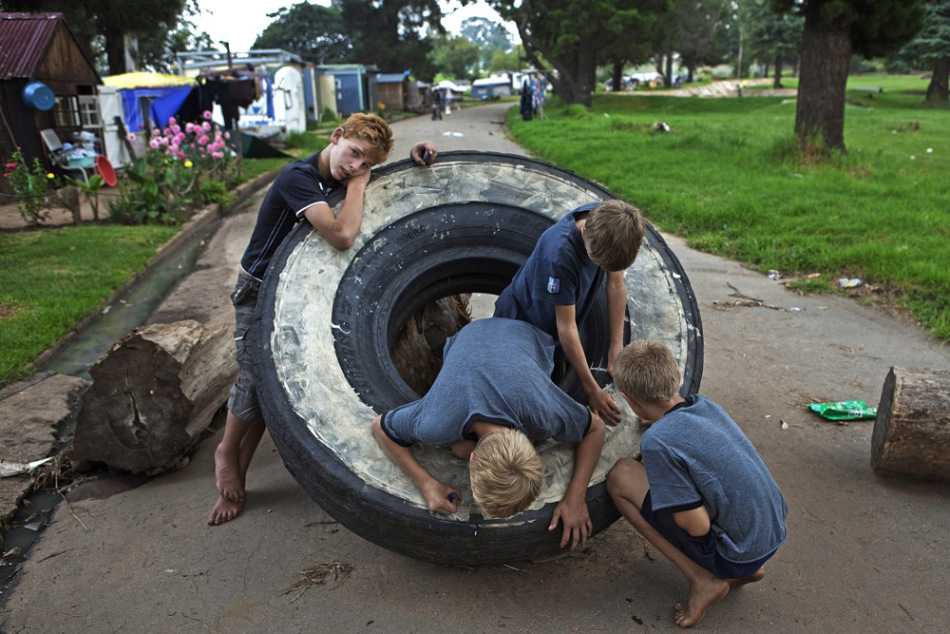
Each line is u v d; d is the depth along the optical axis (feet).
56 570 9.86
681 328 10.91
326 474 8.78
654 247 11.53
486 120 113.80
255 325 9.78
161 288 24.54
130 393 11.78
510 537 8.70
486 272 12.03
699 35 223.30
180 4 77.30
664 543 8.70
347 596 9.25
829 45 41.52
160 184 34.65
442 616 8.88
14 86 41.91
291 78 90.27
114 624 8.81
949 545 10.21
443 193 11.63
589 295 9.75
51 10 64.75
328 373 9.75
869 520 10.81
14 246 27.37
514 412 8.10
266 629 8.70
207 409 13.01
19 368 16.14
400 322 11.85
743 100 138.82
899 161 45.83
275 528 10.72
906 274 21.83
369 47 188.14
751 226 29.53
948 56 118.93
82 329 19.81
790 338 18.20
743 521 8.05
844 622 8.76
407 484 8.86
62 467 12.46
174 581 9.57
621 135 63.67
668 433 8.15
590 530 9.12
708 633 8.57
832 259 23.77
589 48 111.45
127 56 79.82
